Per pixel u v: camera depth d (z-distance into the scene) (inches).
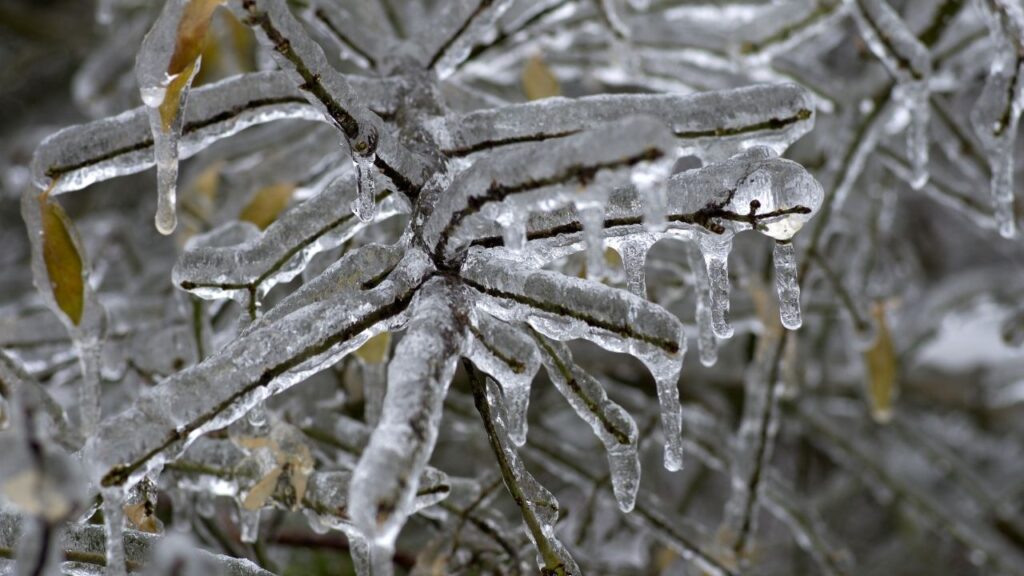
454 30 36.2
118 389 40.6
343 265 32.8
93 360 34.9
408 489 30.3
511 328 32.4
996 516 59.3
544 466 43.1
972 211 43.4
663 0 41.5
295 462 35.3
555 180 30.6
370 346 36.0
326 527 35.4
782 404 53.3
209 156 42.3
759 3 41.3
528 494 33.7
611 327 31.9
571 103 33.9
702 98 33.7
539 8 39.4
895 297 50.7
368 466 30.2
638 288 33.4
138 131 34.1
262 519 40.1
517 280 32.1
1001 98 37.1
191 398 31.6
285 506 35.4
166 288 42.9
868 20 38.4
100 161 34.2
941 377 63.3
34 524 31.2
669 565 42.6
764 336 41.6
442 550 37.6
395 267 32.7
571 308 32.0
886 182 48.5
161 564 32.3
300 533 41.8
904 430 59.5
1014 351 61.6
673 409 32.8
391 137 32.8
